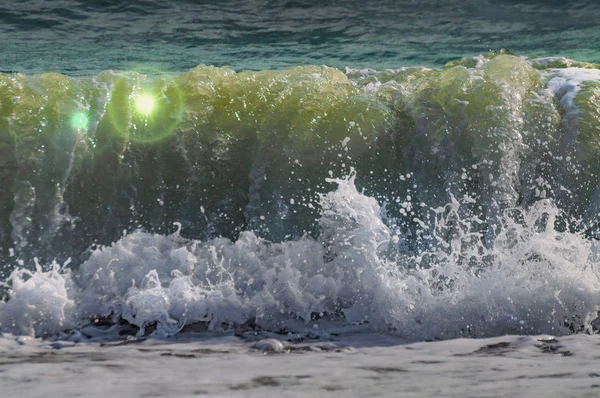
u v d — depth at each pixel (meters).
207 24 27.75
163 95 12.06
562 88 12.27
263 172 11.55
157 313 9.81
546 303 9.71
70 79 12.23
